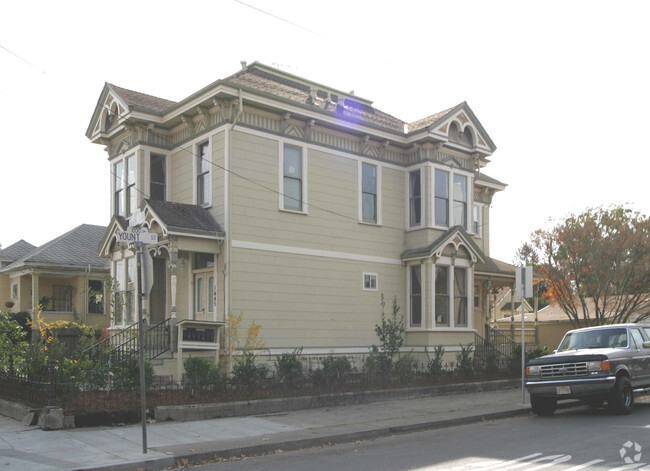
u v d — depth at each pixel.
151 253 17.95
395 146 22.19
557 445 10.18
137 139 19.53
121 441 10.45
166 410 12.37
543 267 24.42
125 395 12.95
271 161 18.59
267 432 11.61
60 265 27.88
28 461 8.97
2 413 12.55
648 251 23.00
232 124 17.75
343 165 20.56
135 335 17.16
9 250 32.00
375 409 14.57
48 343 15.94
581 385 13.31
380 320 21.00
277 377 15.38
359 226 20.80
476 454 9.68
